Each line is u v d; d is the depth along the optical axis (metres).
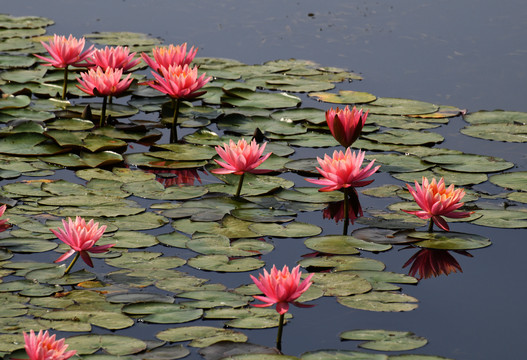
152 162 6.97
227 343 3.98
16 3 13.45
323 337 4.21
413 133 7.89
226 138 7.68
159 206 5.98
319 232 5.61
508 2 13.71
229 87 9.40
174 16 12.64
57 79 9.48
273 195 6.33
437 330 4.36
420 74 9.97
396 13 13.00
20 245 5.14
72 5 13.34
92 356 3.76
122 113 8.27
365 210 6.09
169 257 5.12
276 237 5.54
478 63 10.36
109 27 11.85
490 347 4.19
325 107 8.77
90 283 4.68
